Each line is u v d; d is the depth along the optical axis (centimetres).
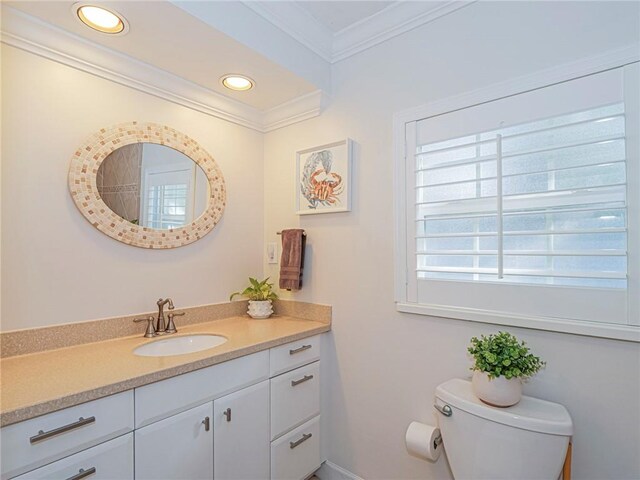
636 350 113
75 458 101
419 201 161
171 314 173
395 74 172
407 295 164
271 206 228
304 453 179
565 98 126
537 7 133
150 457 118
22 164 133
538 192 130
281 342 165
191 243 190
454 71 153
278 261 222
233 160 212
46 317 139
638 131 113
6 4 125
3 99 129
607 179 118
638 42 113
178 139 183
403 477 167
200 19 135
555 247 128
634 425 113
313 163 203
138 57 160
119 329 160
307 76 183
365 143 183
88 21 135
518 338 135
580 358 122
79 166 148
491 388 121
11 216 130
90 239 152
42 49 138
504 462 117
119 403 110
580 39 124
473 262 146
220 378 139
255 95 202
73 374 114
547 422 111
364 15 171
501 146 138
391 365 171
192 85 186
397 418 168
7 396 97
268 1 157
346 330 188
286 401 169
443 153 156
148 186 171
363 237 182
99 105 155
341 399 189
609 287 117
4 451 89
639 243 112
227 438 142
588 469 121
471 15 150
